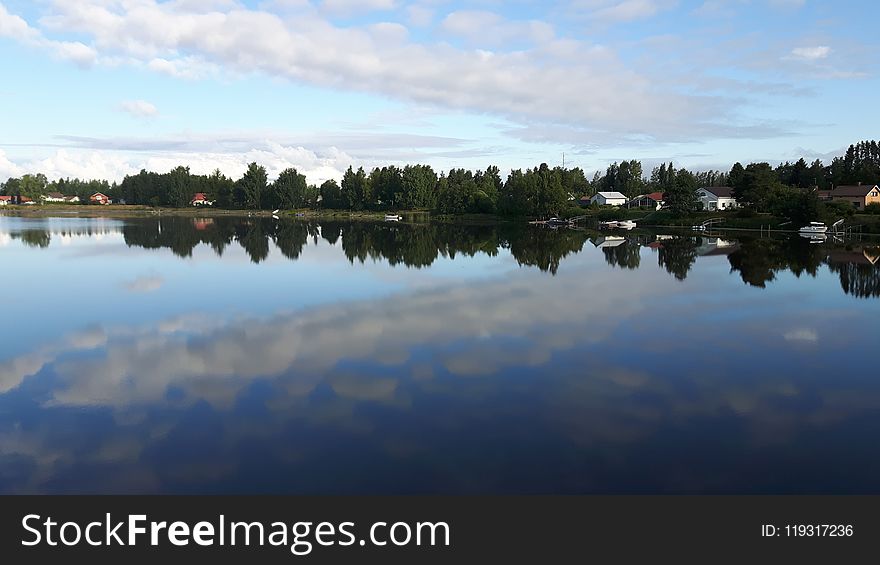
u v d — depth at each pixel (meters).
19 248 54.16
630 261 46.19
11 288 31.86
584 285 33.53
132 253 50.28
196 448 12.51
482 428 13.45
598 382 16.59
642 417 14.12
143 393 15.75
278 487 11.02
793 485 11.04
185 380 16.75
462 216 130.88
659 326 23.20
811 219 83.69
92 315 25.16
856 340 21.16
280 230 88.00
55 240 63.19
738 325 23.47
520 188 123.19
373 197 160.75
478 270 40.00
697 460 11.94
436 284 33.62
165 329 22.73
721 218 99.12
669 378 17.00
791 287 32.88
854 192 114.38
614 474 11.41
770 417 14.16
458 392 15.76
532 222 120.81
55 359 18.84
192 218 133.75
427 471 11.52
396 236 75.88
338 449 12.42
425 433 13.17
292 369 17.70
